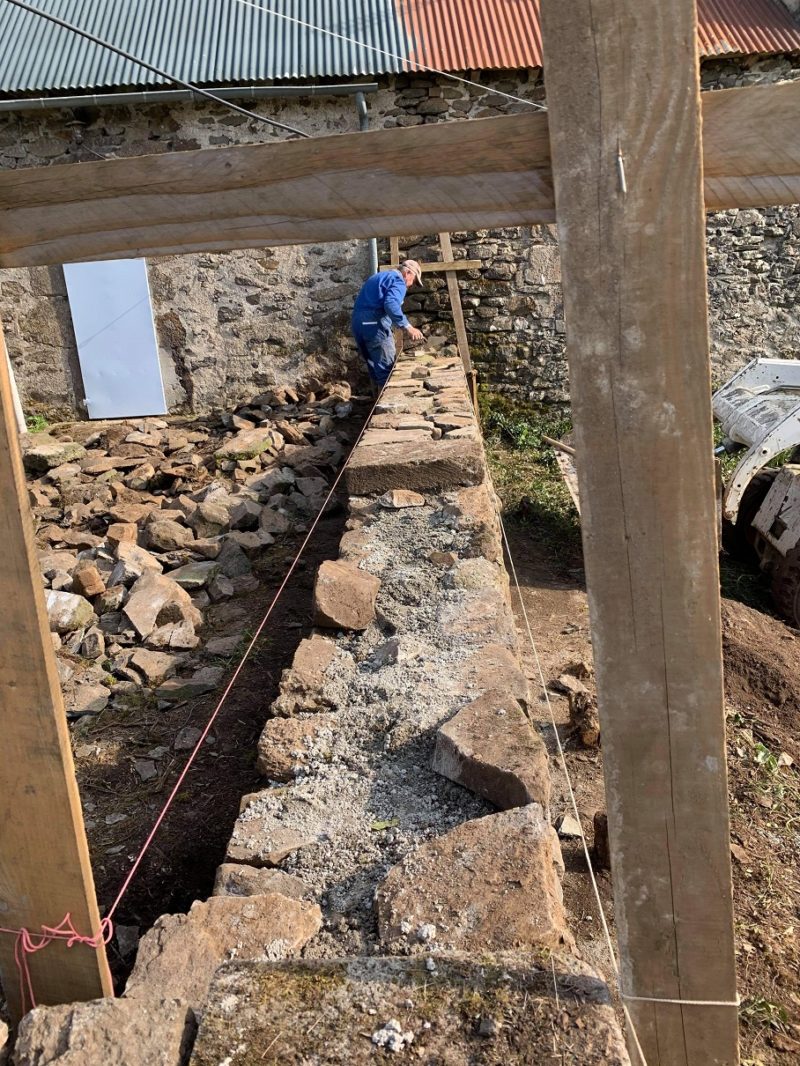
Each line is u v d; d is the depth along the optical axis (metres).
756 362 7.23
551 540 7.03
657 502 1.49
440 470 5.29
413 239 9.57
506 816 2.34
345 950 2.03
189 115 8.93
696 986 1.73
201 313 9.68
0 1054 1.76
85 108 8.84
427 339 9.89
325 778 2.79
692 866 1.66
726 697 4.54
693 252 1.38
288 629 5.16
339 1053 1.59
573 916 2.87
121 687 4.51
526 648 4.95
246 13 9.41
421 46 8.91
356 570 4.17
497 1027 1.63
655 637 1.55
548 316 9.78
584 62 1.34
